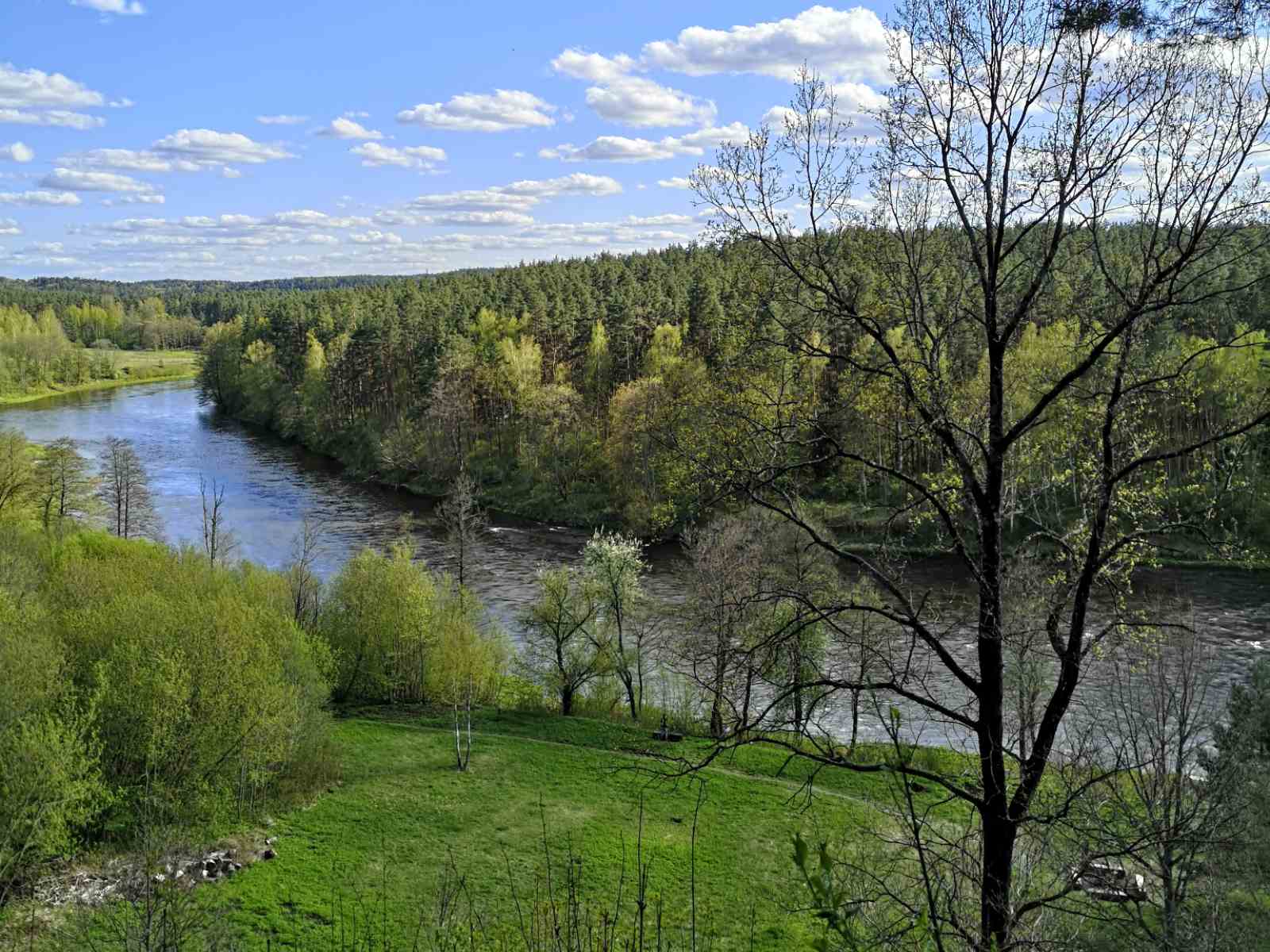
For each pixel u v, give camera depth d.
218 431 123.19
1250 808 14.70
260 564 62.12
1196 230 10.04
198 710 33.38
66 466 66.94
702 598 32.81
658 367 83.19
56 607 40.22
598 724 46.88
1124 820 14.34
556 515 80.19
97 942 23.22
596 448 84.00
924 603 12.54
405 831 34.41
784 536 33.31
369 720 47.69
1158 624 12.89
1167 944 12.34
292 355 129.38
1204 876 14.70
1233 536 12.57
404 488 92.56
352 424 111.75
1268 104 9.71
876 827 17.30
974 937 10.30
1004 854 10.65
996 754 10.79
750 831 34.31
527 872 31.09
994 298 11.17
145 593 38.91
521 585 61.97
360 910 27.92
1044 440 14.41
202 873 28.92
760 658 14.24
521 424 92.44
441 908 11.32
